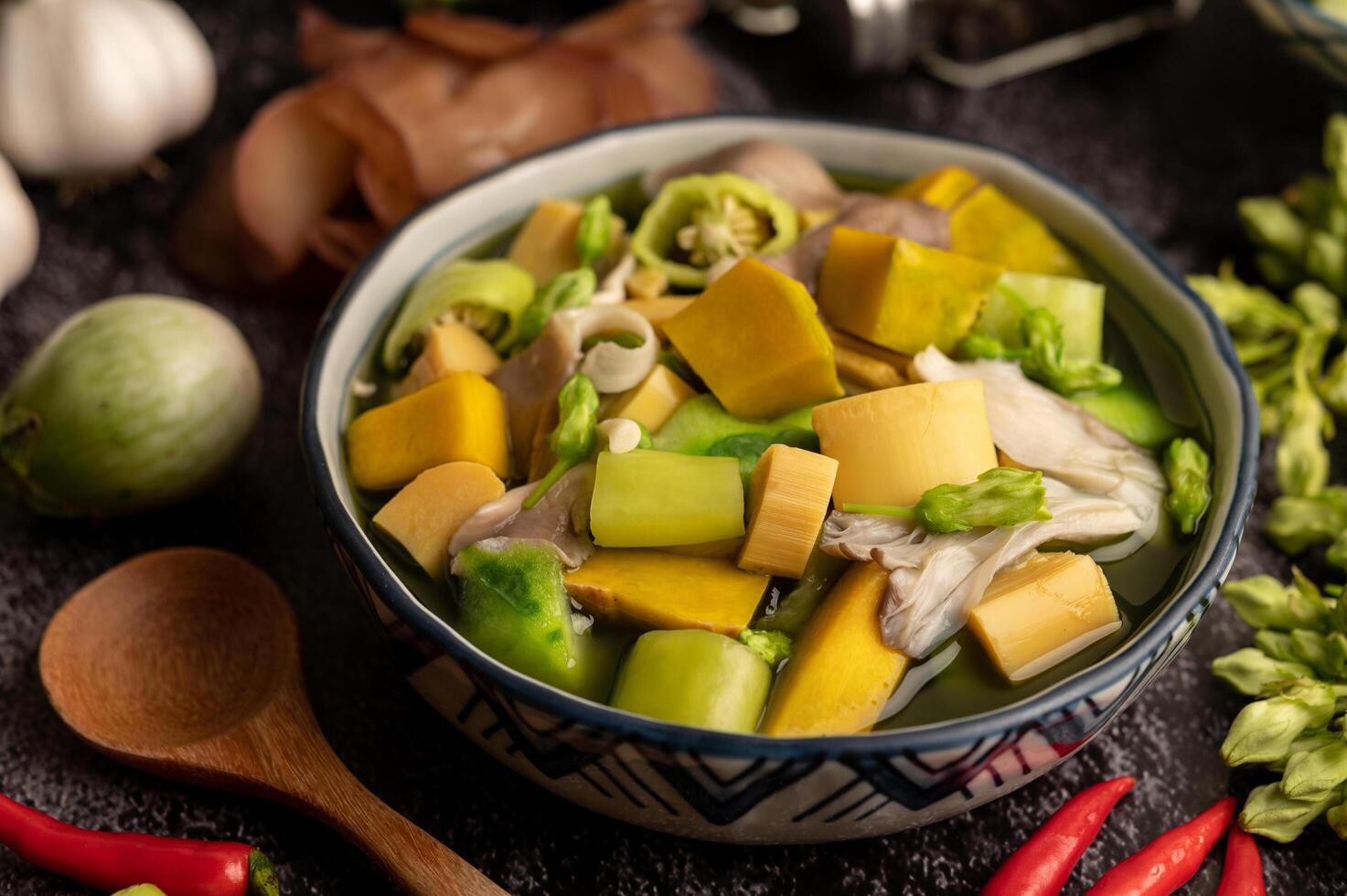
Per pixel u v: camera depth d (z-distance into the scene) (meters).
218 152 0.50
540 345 0.36
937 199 0.39
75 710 0.36
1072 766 0.36
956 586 0.33
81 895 0.34
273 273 0.46
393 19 0.54
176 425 0.39
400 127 0.44
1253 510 0.41
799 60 0.54
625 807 0.33
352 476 0.36
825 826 0.32
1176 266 0.47
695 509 0.33
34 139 0.46
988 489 0.33
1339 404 0.41
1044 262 0.39
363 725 0.37
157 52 0.47
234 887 0.34
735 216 0.39
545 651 0.33
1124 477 0.35
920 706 0.33
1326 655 0.36
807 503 0.33
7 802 0.34
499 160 0.45
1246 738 0.35
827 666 0.32
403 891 0.34
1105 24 0.53
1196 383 0.37
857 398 0.34
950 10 0.50
